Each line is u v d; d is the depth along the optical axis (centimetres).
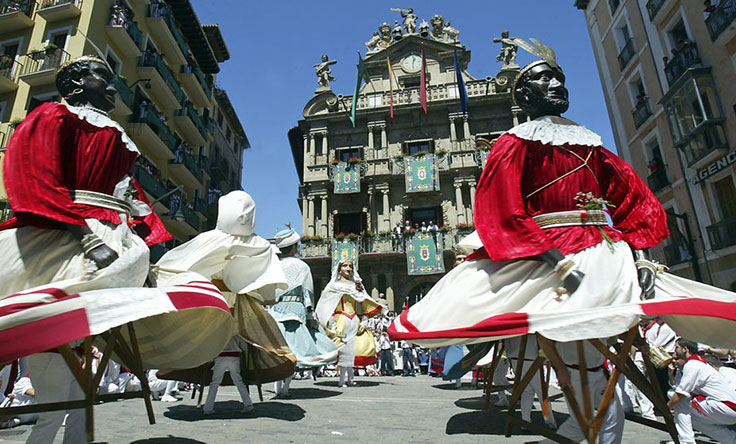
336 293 858
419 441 308
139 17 2373
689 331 255
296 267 656
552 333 201
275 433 335
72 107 240
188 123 2792
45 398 210
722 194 1859
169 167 2606
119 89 2020
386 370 1530
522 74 292
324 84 3056
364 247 2641
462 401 567
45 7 1938
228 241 436
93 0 1964
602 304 216
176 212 2430
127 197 260
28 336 163
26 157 210
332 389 768
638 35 2339
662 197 2181
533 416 436
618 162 273
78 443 230
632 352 582
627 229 262
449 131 2820
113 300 185
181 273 254
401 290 2581
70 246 218
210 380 448
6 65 1908
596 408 221
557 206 252
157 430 342
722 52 1808
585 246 234
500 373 529
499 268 247
